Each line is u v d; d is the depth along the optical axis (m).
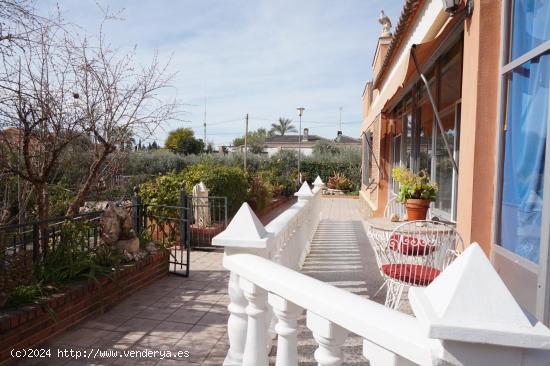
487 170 3.78
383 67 9.04
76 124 5.36
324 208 18.78
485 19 3.71
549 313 2.69
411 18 5.96
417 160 8.32
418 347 1.32
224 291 5.71
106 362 3.61
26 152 4.84
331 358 1.84
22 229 4.64
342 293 1.83
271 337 3.41
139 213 6.66
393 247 4.73
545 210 2.74
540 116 2.94
